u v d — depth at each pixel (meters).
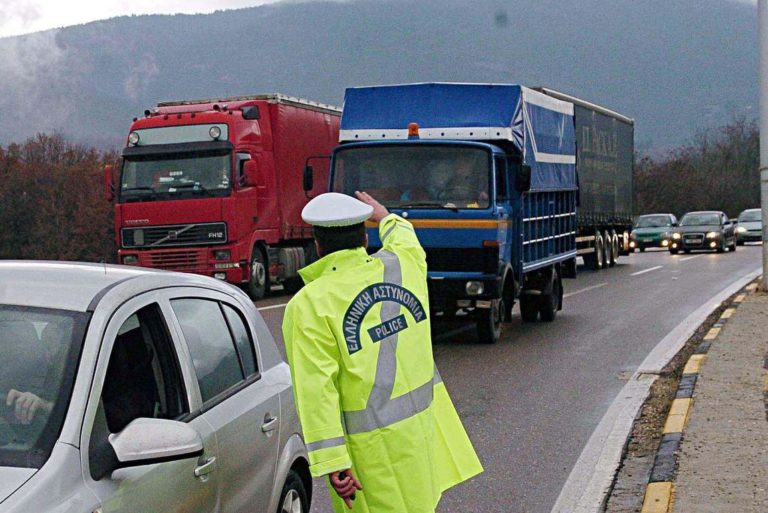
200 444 4.01
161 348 4.60
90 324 4.18
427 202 14.68
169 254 22.55
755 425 8.66
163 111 23.62
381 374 4.32
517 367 13.09
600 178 32.75
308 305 4.28
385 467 4.30
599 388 11.55
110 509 3.71
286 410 5.60
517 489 7.64
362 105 15.66
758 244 50.25
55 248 51.59
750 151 90.56
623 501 7.21
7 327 4.18
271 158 23.84
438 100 15.54
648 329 16.70
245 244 22.61
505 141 15.34
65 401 3.90
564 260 19.38
